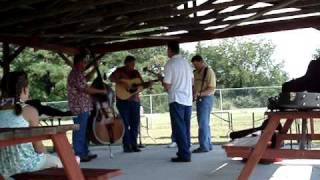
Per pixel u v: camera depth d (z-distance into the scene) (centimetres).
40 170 323
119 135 684
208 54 3073
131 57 732
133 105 727
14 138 254
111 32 799
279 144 480
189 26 759
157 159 629
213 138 977
